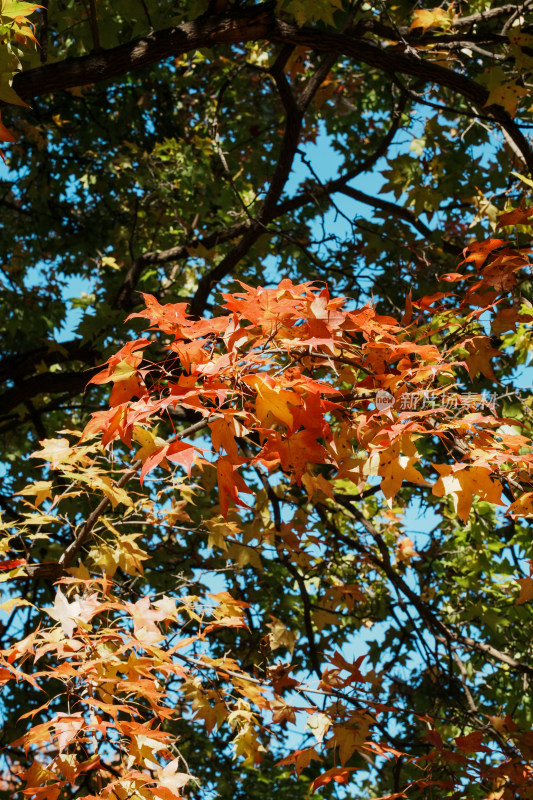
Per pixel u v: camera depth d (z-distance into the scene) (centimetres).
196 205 688
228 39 421
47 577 293
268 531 419
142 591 510
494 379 278
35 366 631
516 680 554
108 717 298
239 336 202
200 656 297
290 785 655
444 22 465
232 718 300
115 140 754
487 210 495
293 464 220
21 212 764
